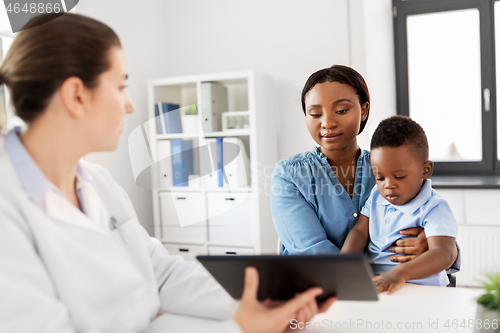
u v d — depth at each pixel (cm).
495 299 72
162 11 373
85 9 291
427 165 117
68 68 68
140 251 92
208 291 93
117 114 75
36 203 68
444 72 321
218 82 335
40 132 71
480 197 268
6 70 70
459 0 310
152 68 360
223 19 355
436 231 108
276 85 340
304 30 330
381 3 313
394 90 330
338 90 119
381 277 101
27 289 58
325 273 67
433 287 99
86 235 73
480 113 315
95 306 72
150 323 87
